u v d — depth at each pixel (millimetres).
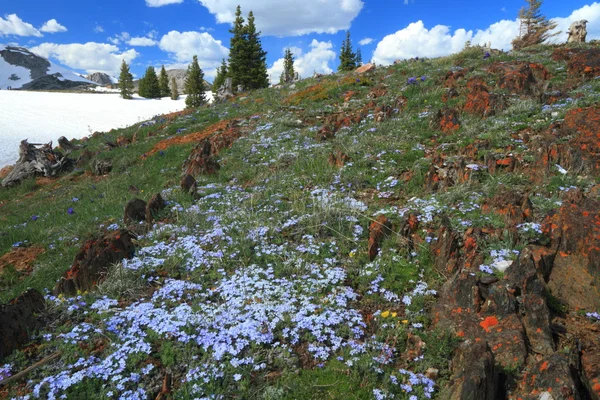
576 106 10945
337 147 11961
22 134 41281
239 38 58594
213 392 4336
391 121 13570
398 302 5758
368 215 8086
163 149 17375
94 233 9352
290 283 6109
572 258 5375
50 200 14625
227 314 5488
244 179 11453
